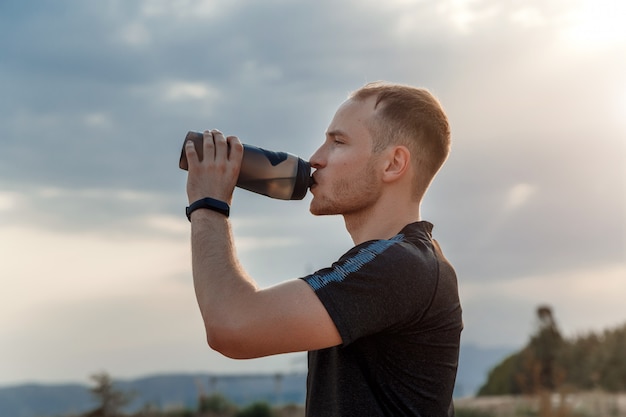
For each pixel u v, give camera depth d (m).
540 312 17.59
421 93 2.82
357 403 2.49
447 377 2.62
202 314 2.47
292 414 18.08
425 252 2.62
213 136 2.79
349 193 2.78
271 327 2.40
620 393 15.35
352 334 2.43
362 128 2.78
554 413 13.16
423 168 2.79
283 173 2.82
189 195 2.70
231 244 2.60
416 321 2.52
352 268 2.48
